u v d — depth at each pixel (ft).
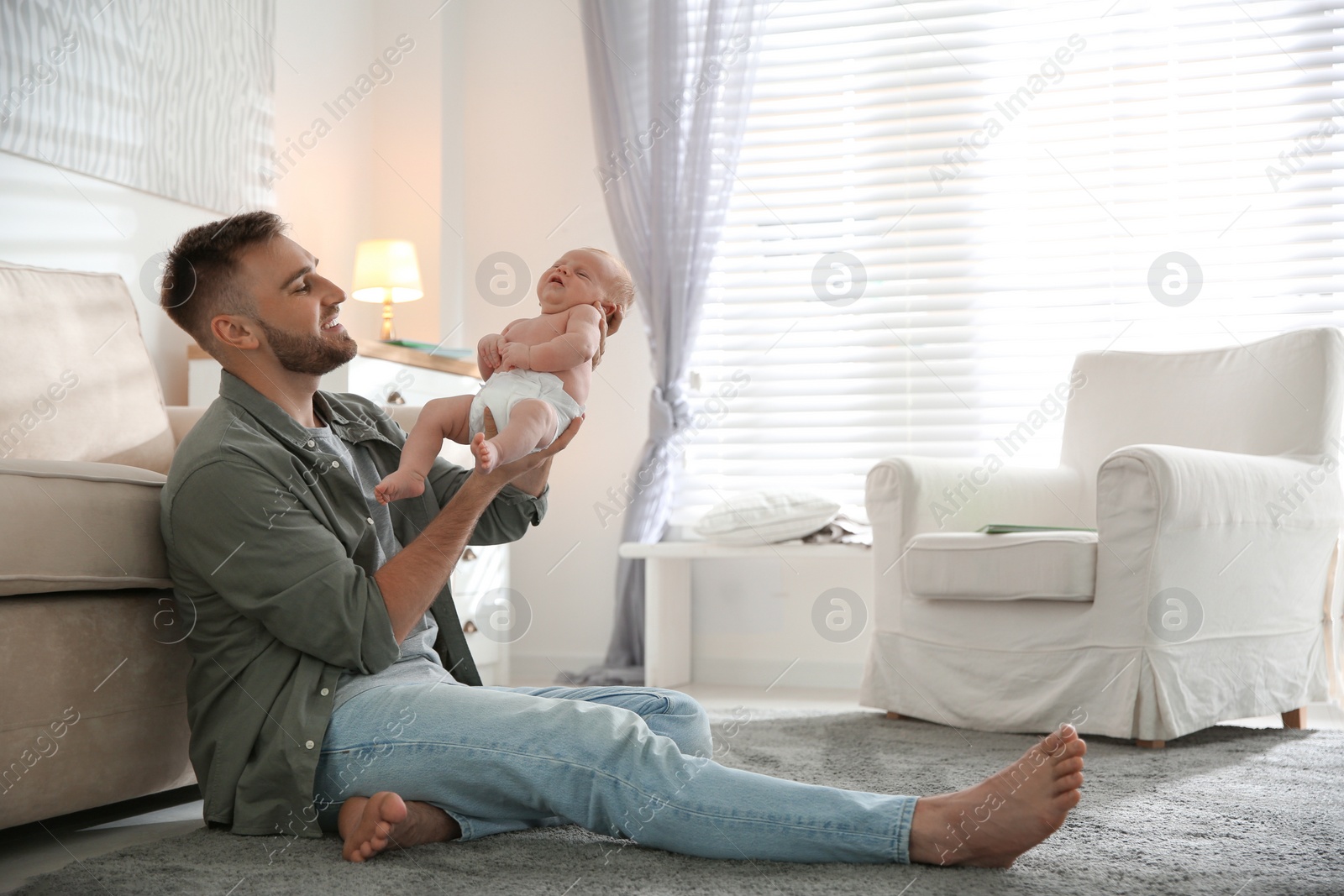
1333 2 10.75
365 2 12.32
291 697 4.11
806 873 3.66
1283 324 10.66
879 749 6.59
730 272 12.10
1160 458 6.92
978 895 3.43
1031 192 11.40
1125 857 3.97
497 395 4.62
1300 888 3.59
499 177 12.63
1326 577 8.28
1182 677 6.97
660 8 11.78
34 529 4.31
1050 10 11.43
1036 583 7.32
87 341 6.68
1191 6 11.03
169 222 9.55
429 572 4.29
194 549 4.24
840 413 11.82
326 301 4.69
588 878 3.62
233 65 10.29
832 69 12.00
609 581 12.00
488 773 3.92
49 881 3.63
